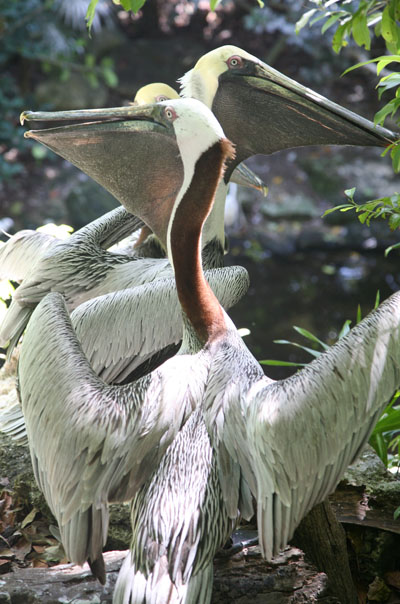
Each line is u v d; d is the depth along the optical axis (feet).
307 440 11.96
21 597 14.32
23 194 52.75
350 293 44.27
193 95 18.67
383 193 53.06
